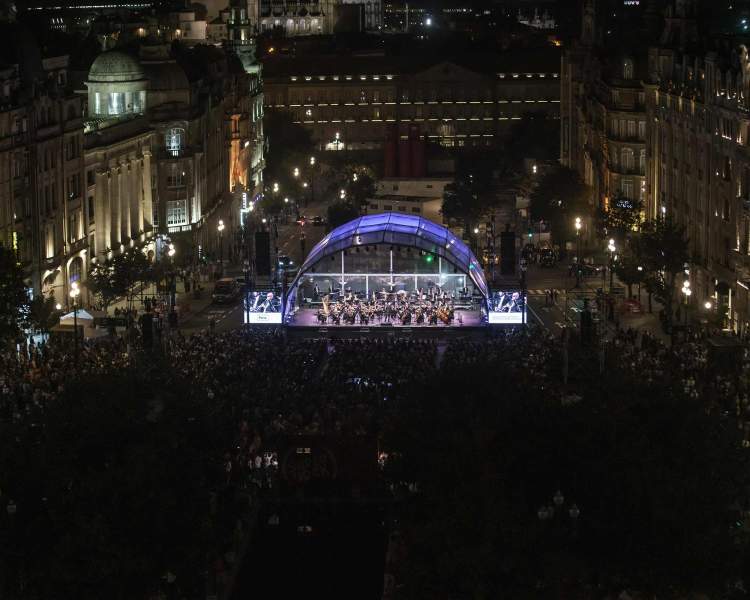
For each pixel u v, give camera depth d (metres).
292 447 135.88
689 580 105.31
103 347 175.62
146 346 165.62
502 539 102.75
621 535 106.56
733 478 112.06
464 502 105.31
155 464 109.69
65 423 115.50
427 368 160.88
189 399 123.31
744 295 197.62
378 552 122.94
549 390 135.25
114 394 118.38
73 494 107.44
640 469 108.81
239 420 142.38
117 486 107.38
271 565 121.06
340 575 118.81
